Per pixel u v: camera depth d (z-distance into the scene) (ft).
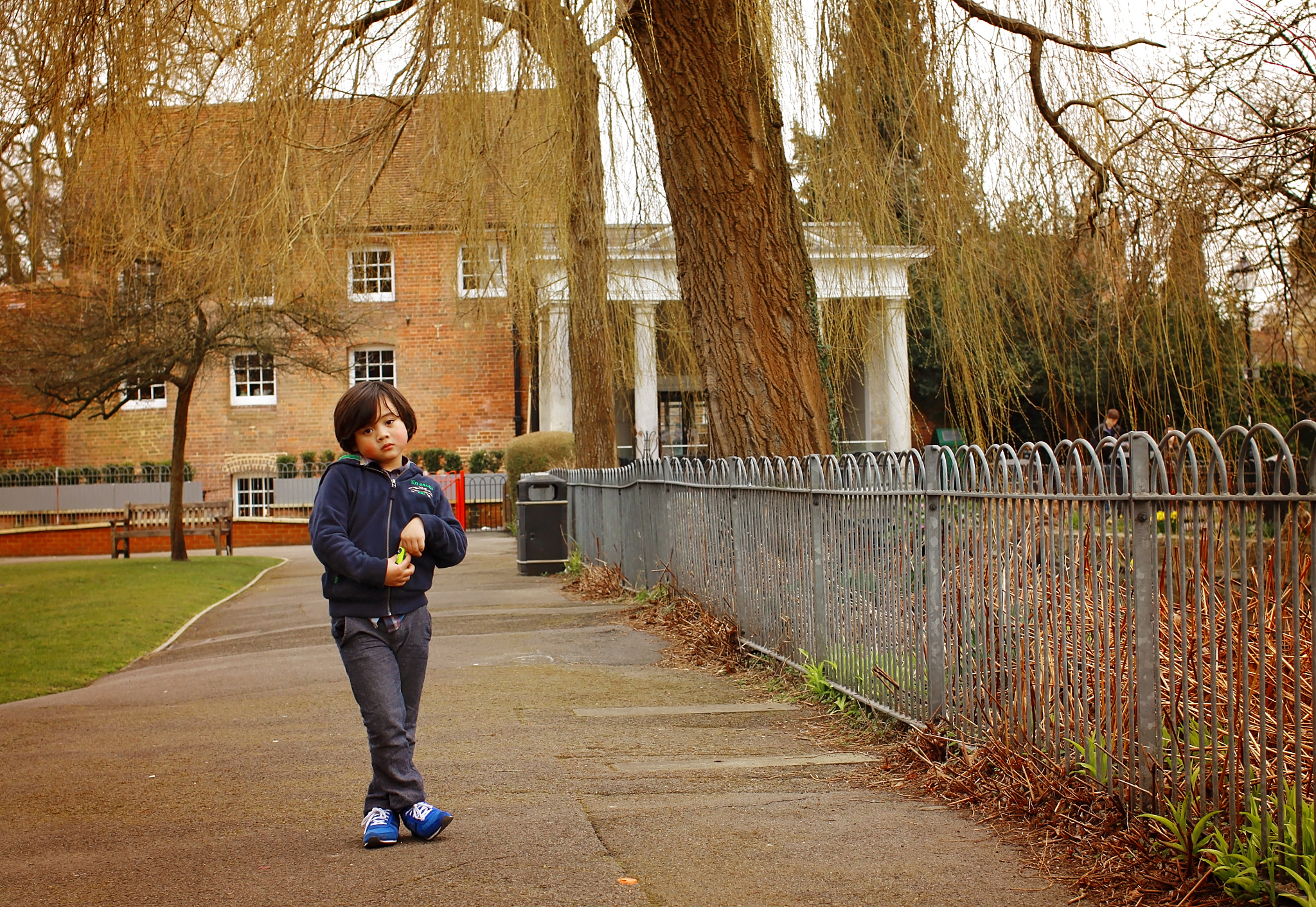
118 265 32.01
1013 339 35.83
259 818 14.33
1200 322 32.73
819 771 16.60
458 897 11.04
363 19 29.09
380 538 12.96
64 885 11.69
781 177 29.94
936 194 31.68
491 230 36.78
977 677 16.08
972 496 16.06
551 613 36.86
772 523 25.05
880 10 29.73
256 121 26.71
